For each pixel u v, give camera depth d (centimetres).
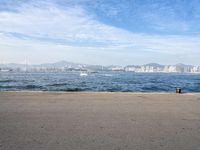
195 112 701
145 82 5631
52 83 4547
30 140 407
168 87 3806
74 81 5616
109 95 1168
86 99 1003
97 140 411
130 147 375
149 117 618
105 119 586
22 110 705
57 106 794
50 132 458
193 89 3350
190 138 428
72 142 398
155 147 377
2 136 429
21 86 3544
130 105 838
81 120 571
